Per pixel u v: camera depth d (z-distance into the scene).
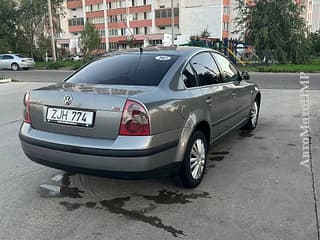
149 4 58.47
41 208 3.31
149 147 2.98
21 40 39.25
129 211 3.24
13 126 6.88
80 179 4.01
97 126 3.06
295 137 5.71
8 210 3.27
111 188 3.76
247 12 26.97
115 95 3.05
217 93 4.18
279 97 10.13
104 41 64.56
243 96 5.23
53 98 3.29
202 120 3.75
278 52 26.06
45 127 3.38
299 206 3.25
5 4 38.09
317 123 6.70
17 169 4.36
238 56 27.16
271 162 4.50
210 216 3.11
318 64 25.62
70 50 63.69
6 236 2.83
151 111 3.00
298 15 26.38
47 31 40.69
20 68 28.17
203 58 4.28
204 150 3.93
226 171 4.20
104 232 2.88
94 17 65.12
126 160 2.96
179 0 55.53
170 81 3.50
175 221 3.04
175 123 3.29
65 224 3.02
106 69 3.86
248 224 2.95
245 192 3.59
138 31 60.69
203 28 54.88
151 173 3.08
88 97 3.10
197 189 3.69
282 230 2.85
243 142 5.45
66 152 3.16
